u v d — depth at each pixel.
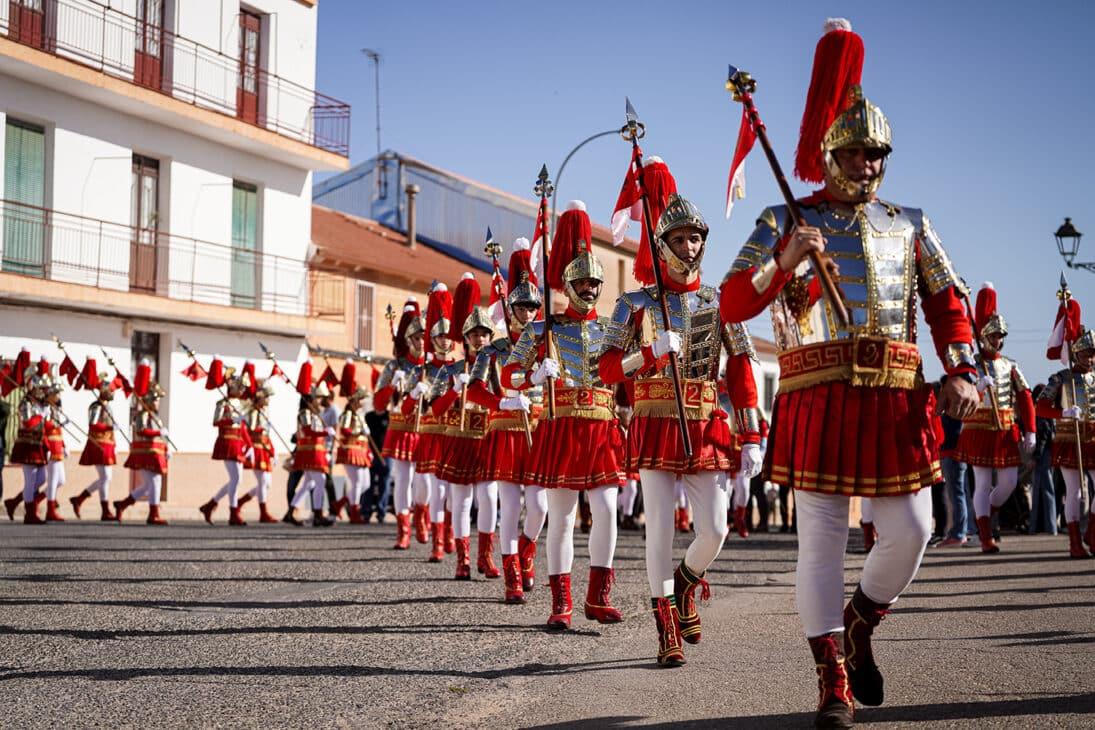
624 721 4.29
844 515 4.27
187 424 25.36
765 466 4.44
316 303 29.83
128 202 24.25
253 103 27.55
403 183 42.72
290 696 4.84
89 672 5.38
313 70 29.20
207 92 26.09
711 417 5.82
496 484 9.64
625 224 7.16
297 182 28.91
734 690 4.78
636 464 5.80
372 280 32.22
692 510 5.84
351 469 18.22
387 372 12.54
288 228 28.61
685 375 5.86
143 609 7.53
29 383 17.56
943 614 6.99
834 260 4.29
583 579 9.48
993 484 14.48
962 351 4.31
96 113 23.52
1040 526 15.56
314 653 5.90
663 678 5.12
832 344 4.25
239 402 25.83
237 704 4.70
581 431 6.89
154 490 18.09
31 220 22.27
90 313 23.20
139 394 18.17
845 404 4.22
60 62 21.83
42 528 16.16
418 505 13.42
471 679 5.20
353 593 8.45
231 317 25.80
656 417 5.81
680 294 5.99
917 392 4.30
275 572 9.93
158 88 24.67
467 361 9.80
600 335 7.19
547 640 6.33
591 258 7.26
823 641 4.12
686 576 5.81
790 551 12.88
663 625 5.52
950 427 13.07
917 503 4.21
